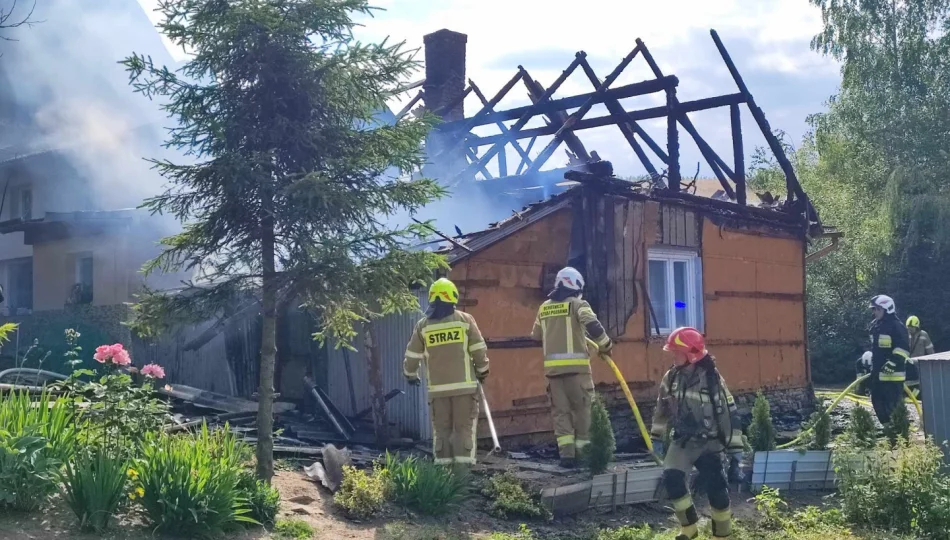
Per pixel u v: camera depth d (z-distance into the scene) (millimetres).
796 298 15031
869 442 8617
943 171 29953
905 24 31219
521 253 10438
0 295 9227
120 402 6328
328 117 7168
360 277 6832
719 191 14820
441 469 7488
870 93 32156
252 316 11867
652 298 12250
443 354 7930
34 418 5973
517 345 10289
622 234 11445
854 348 28844
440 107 15812
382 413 9641
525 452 10031
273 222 6980
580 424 8789
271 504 6312
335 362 11078
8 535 5043
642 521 7852
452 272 9664
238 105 6953
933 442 8641
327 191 6645
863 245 29906
